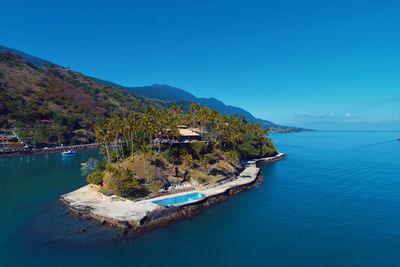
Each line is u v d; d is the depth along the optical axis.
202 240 61.69
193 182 98.00
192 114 150.75
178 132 111.44
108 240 60.75
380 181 115.56
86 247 57.91
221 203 86.75
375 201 87.69
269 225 69.81
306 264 52.72
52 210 77.94
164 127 108.06
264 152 178.25
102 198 82.25
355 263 52.91
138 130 103.25
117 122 104.88
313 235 64.19
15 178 123.75
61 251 56.50
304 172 137.88
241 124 186.62
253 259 54.53
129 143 111.38
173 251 57.22
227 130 146.75
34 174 132.25
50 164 161.88
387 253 56.16
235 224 70.44
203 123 149.25
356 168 147.75
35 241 60.38
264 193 98.06
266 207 83.00
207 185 98.31
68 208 78.69
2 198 92.19
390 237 62.78
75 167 150.75
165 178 93.69
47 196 92.88
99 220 69.44
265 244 60.19
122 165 94.62
